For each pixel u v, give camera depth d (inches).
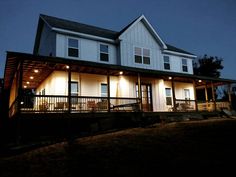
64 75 580.4
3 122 641.0
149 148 292.0
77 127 515.8
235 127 374.3
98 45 701.3
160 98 716.0
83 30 701.9
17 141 407.2
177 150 275.0
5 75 614.2
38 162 268.4
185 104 725.9
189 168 214.2
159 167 223.0
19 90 425.7
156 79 722.8
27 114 428.5
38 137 458.9
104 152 288.5
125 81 661.9
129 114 548.1
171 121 580.7
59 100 559.8
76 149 315.3
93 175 213.9
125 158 258.4
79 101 579.5
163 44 810.2
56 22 697.6
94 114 505.0
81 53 658.2
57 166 247.8
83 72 609.6
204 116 699.4
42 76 636.1
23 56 423.8
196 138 325.7
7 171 243.1
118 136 385.7
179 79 768.3
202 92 1327.5
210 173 199.3
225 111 741.3
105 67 527.5
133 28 763.4
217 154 248.2
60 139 418.6
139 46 765.9
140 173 211.2
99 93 626.5
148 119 545.6
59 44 625.3
